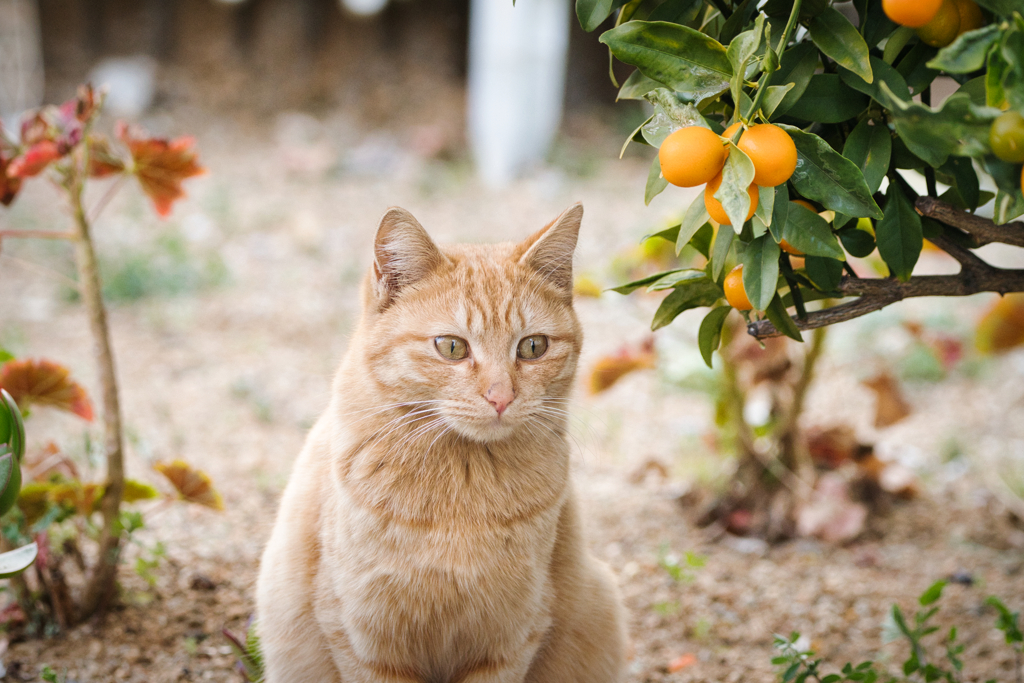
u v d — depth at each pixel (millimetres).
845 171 1710
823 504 4117
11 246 7387
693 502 4387
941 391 5945
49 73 11117
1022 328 4949
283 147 10703
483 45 10148
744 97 1764
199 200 8922
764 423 4457
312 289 7215
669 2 2025
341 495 2246
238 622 3109
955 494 4625
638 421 5492
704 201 1881
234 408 5227
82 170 2822
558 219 2432
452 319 2275
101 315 2857
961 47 1425
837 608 3521
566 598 2510
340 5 11852
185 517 3932
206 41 11852
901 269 1931
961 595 3602
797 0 1625
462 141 11438
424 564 2205
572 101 12406
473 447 2293
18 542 2758
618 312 6898
